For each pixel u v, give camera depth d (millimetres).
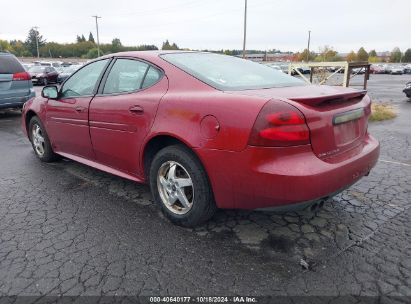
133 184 4164
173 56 3430
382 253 2699
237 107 2557
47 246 2836
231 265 2562
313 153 2520
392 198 3693
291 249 2760
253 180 2502
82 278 2436
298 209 2535
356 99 3033
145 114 3170
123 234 3008
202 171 2842
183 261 2615
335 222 3180
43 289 2332
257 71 3502
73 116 4086
